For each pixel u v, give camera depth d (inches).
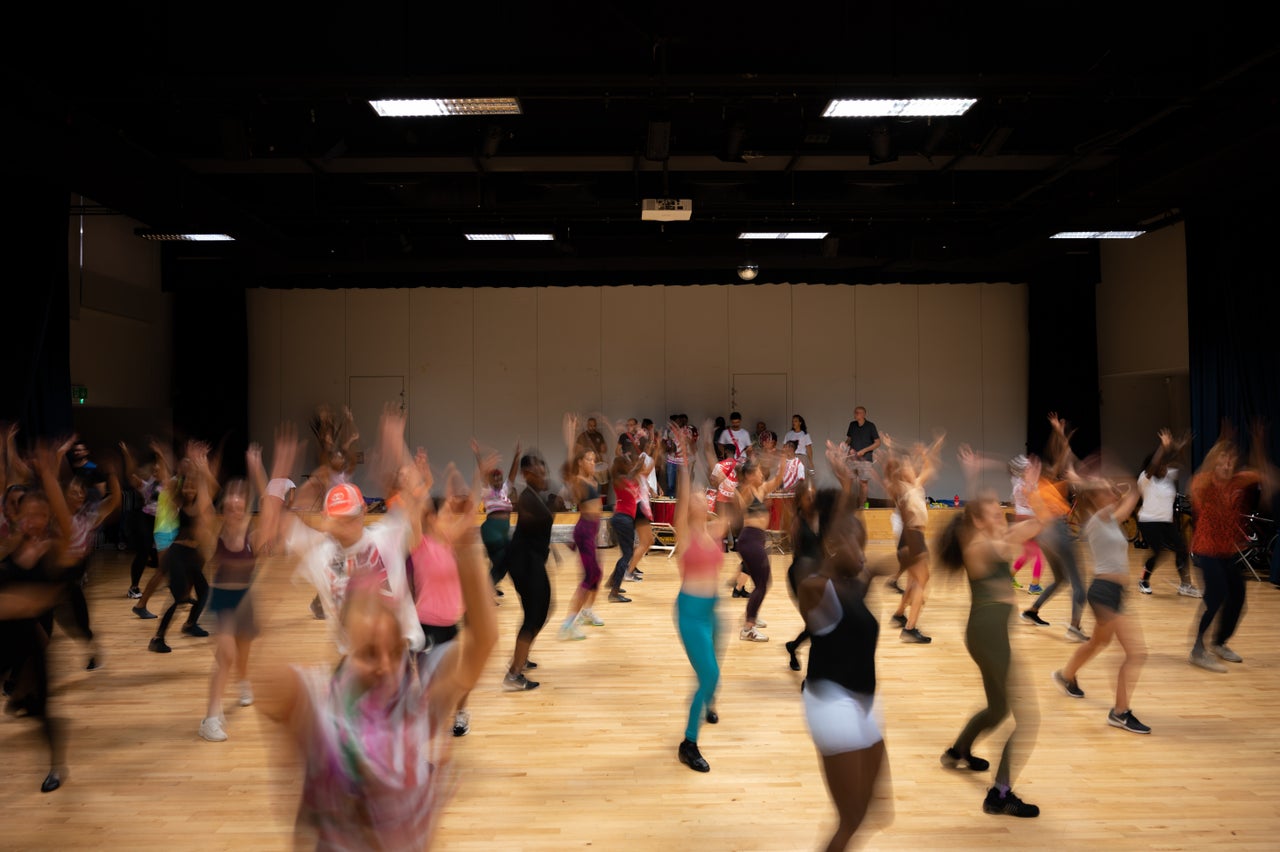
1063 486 272.4
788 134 355.9
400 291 589.6
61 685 218.1
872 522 474.3
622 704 200.7
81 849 130.4
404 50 257.4
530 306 589.9
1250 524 359.3
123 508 477.1
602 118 333.4
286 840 133.3
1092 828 136.4
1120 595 184.9
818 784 154.3
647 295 587.8
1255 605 309.1
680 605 166.2
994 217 438.9
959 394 582.9
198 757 168.4
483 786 153.6
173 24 259.9
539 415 585.3
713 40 272.5
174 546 256.4
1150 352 488.7
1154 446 544.1
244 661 183.6
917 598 261.9
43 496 152.2
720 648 176.2
